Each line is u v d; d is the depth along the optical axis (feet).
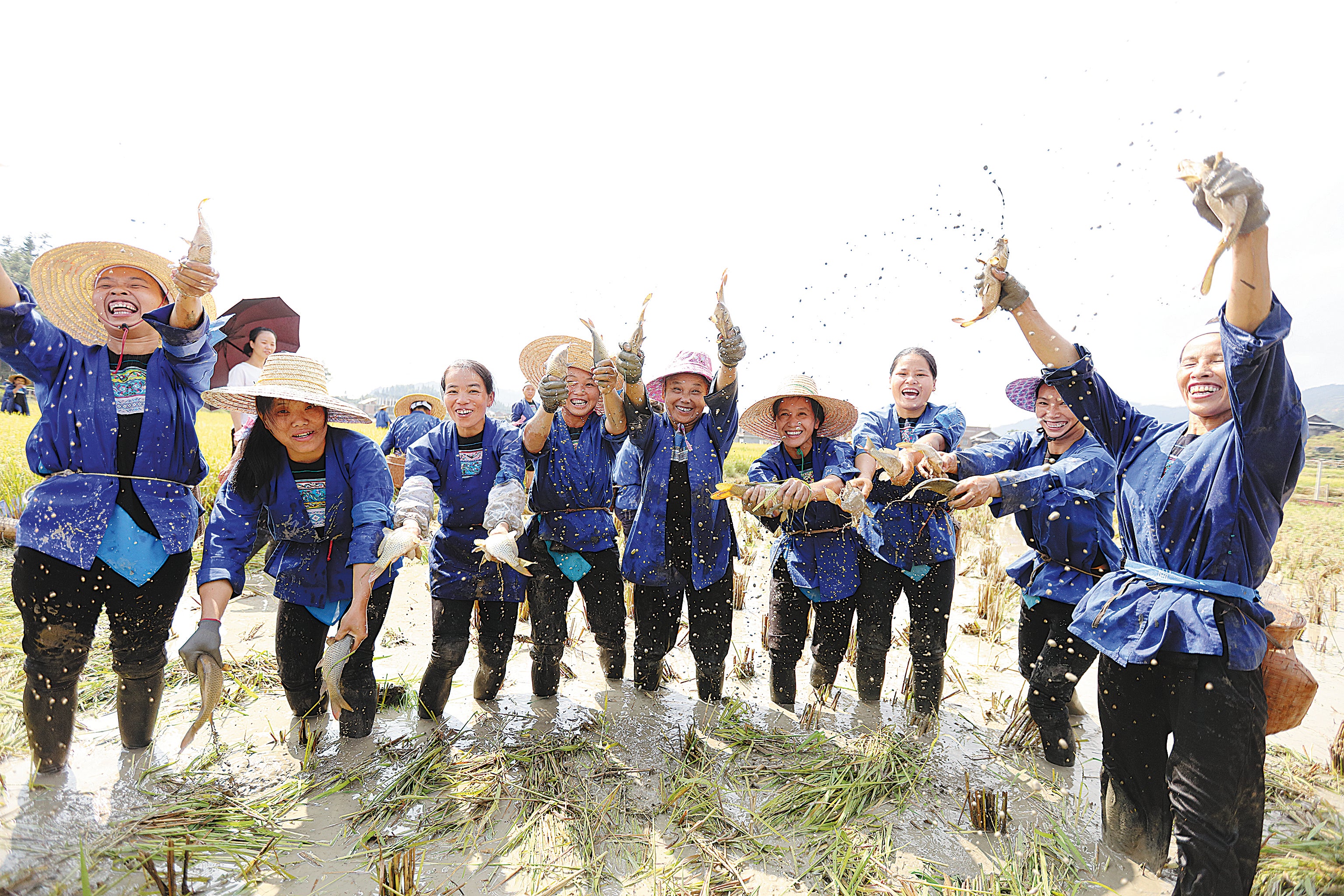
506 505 12.78
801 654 15.26
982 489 12.01
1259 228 7.01
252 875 9.29
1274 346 7.33
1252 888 8.66
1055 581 12.85
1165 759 9.43
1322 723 15.02
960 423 15.21
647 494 14.44
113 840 9.55
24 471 30.99
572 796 11.51
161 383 10.97
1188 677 8.32
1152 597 8.70
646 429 14.28
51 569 10.11
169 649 16.90
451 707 14.83
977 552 32.96
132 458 10.67
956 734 14.35
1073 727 14.96
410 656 17.88
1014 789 12.26
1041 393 13.12
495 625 14.21
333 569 12.14
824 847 10.49
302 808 10.93
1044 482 12.25
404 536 11.19
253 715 13.92
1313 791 11.66
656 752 13.15
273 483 11.71
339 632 10.85
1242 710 8.08
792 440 15.01
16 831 9.29
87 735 12.42
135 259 11.61
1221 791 8.00
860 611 15.11
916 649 14.49
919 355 15.21
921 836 10.82
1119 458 9.72
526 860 9.95
